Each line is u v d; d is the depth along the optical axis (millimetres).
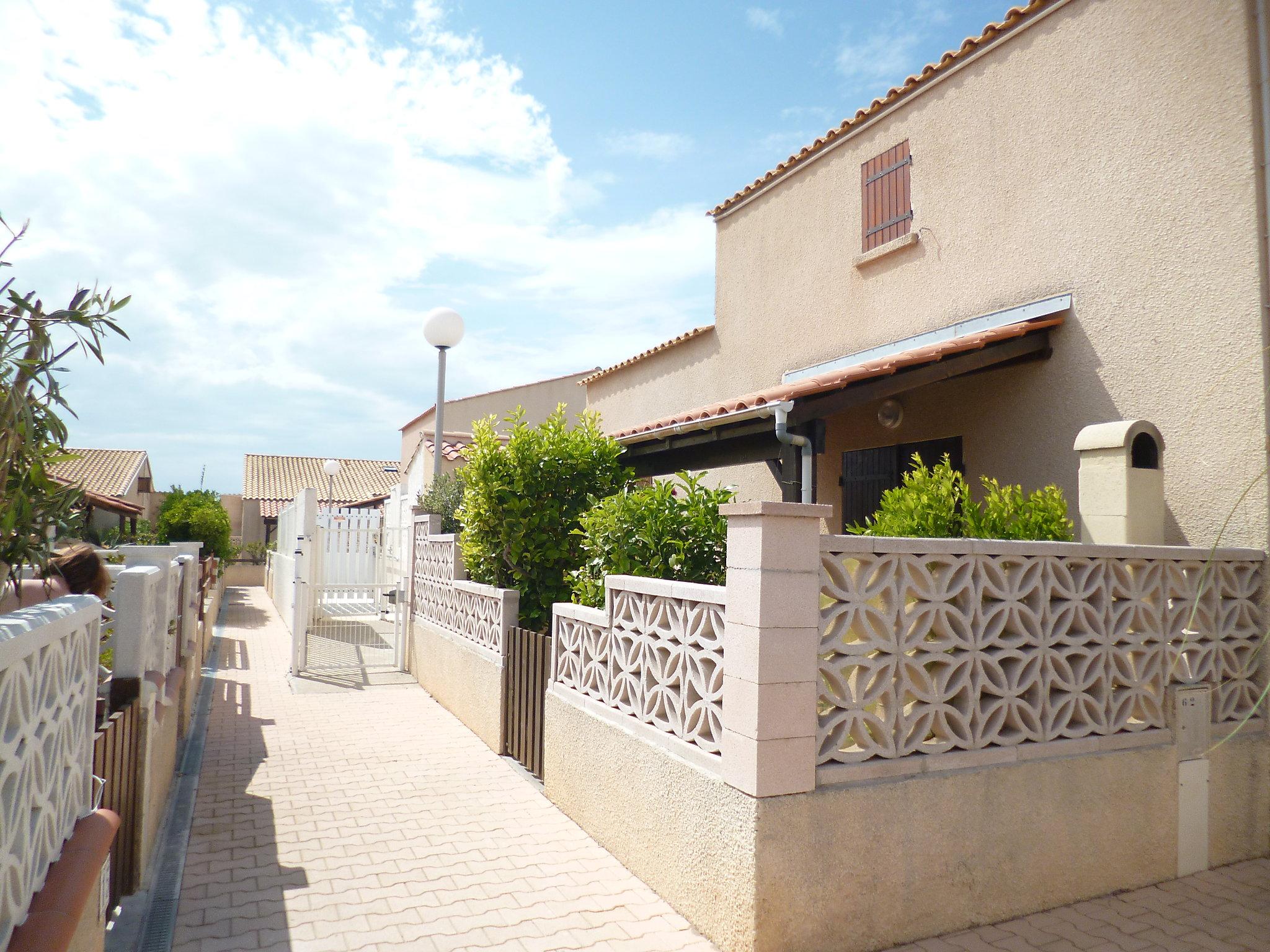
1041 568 4320
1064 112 6844
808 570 3637
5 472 2236
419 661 10383
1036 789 4188
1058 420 6754
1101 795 4387
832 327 9406
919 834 3844
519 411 7574
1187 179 5836
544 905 4215
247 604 21359
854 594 3818
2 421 2078
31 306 2189
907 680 3928
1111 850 4414
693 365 12133
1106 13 6512
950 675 4062
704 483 11109
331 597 14086
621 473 7676
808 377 9625
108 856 3004
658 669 4480
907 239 8297
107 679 4855
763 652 3502
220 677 10773
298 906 4215
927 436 8078
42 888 2277
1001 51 7477
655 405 13094
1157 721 4695
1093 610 4477
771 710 3518
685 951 3734
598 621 5227
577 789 5410
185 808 5688
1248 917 4129
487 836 5184
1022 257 7168
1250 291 5383
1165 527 5852
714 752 3908
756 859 3459
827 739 3764
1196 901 4324
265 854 4895
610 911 4145
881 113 8812
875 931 3719
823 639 3732
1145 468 5488
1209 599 4934
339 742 7500
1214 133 5664
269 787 6191
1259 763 5004
